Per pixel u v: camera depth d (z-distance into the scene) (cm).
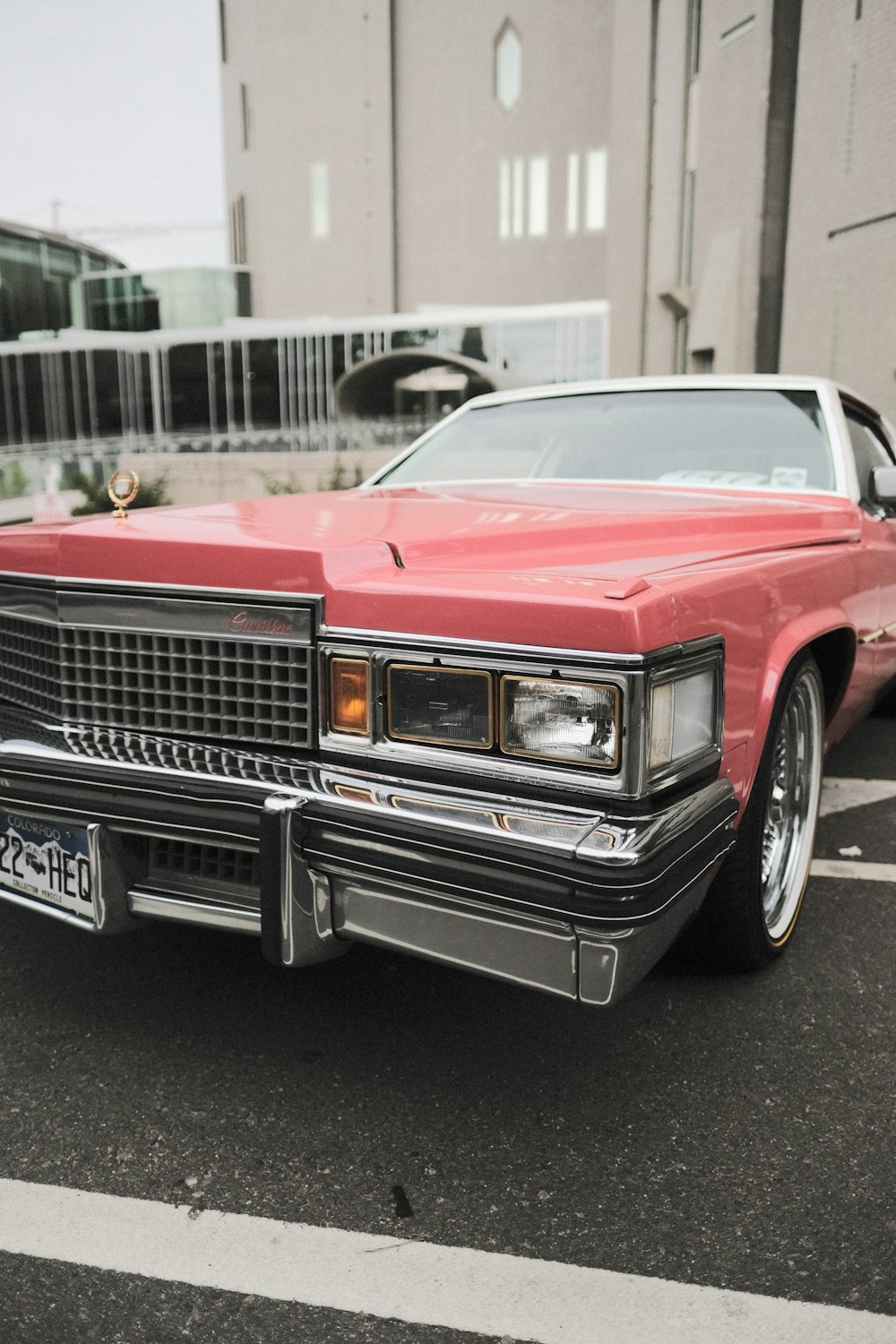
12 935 244
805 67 1784
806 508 264
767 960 225
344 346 2859
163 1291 137
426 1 3478
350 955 236
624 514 225
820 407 297
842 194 1688
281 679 169
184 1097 180
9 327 3531
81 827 178
